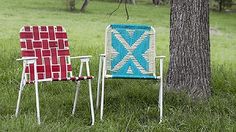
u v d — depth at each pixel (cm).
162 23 2266
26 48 419
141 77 421
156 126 386
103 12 2647
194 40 492
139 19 2380
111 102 468
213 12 3034
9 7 2491
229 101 486
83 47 1009
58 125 367
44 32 431
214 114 432
